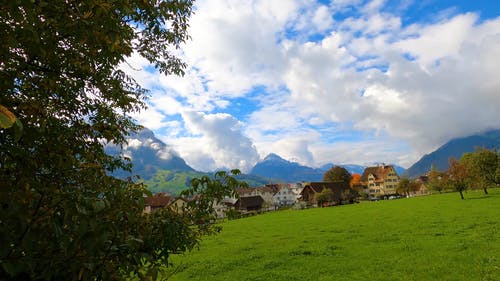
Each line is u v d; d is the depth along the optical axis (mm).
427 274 15445
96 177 3645
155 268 3398
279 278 16656
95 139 4250
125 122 5812
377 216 45281
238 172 4348
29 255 2553
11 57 2979
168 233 3812
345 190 108188
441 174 77812
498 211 37781
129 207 3465
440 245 21734
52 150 3283
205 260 22109
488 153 67938
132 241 3201
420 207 53594
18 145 3035
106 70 4430
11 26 2764
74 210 2695
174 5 5145
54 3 2893
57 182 3281
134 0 3754
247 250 25641
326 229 35375
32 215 2730
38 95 3617
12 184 2926
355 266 17906
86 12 2943
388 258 19203
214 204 4281
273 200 169875
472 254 18391
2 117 1760
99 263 2865
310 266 18672
